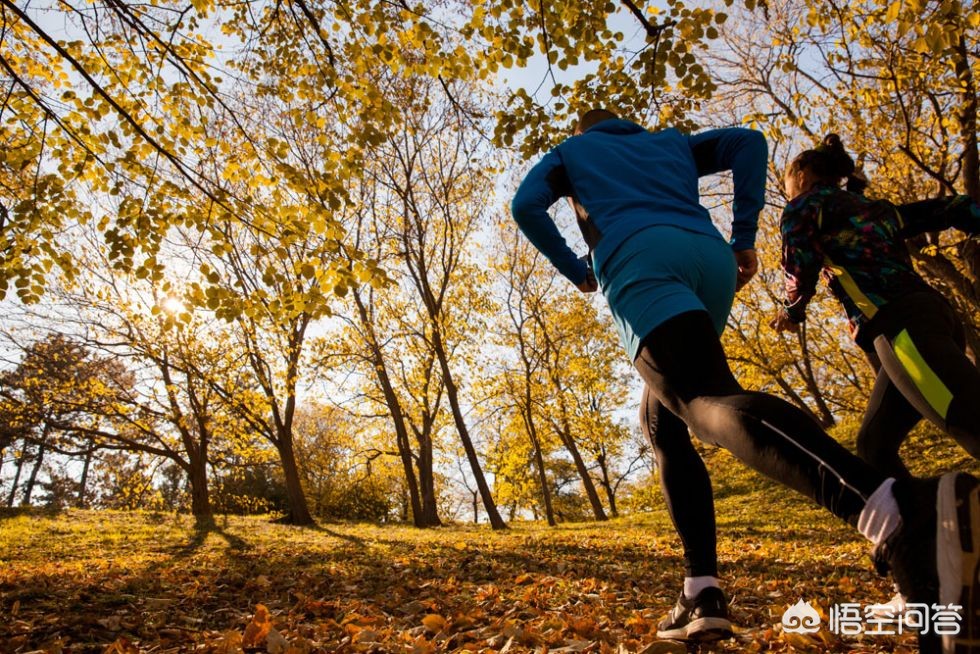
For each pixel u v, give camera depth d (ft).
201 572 19.02
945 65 22.97
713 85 13.64
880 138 28.02
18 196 15.98
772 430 3.71
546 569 19.93
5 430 64.64
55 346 62.80
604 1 12.96
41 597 13.39
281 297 14.57
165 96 15.56
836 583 14.16
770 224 51.67
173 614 11.87
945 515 3.05
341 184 14.75
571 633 8.79
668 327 4.53
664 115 14.30
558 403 78.54
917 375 6.39
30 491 131.85
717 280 5.16
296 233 14.25
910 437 47.73
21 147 15.37
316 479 116.06
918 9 9.55
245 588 15.44
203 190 14.03
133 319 57.88
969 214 7.59
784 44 22.62
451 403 59.98
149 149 15.40
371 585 16.56
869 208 7.38
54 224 15.51
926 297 6.80
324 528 56.95
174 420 66.49
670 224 5.10
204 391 65.05
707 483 5.65
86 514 59.31
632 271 4.89
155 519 58.80
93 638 9.88
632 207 5.28
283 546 33.71
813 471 3.53
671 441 5.68
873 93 24.81
